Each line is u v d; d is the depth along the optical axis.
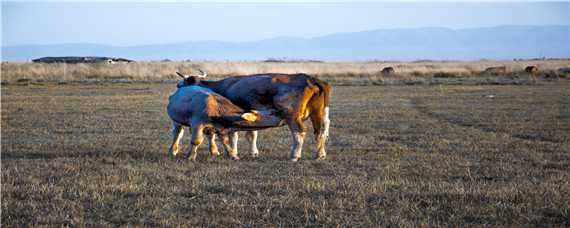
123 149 14.86
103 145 15.55
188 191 9.97
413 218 8.57
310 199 9.48
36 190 9.89
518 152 14.38
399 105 27.45
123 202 9.28
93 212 8.80
